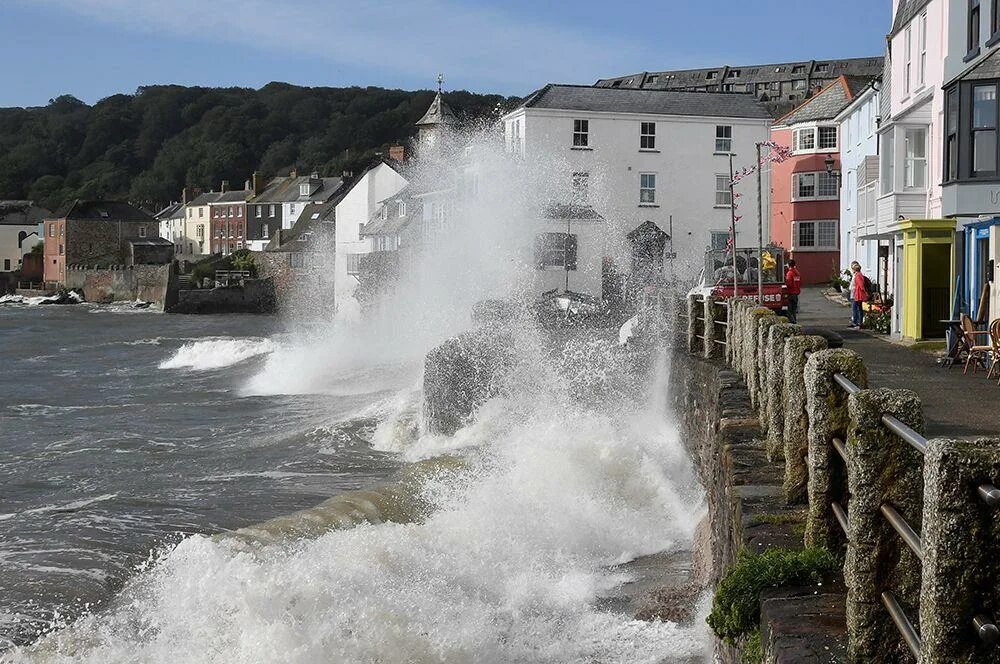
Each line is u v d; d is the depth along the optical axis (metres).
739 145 50.53
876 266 40.75
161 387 32.72
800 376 6.25
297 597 8.69
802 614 4.35
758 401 9.88
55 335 67.06
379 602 8.65
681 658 7.73
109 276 120.62
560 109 48.97
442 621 8.48
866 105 45.44
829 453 4.97
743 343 12.25
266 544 10.84
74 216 133.00
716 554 8.49
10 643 8.54
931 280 22.14
